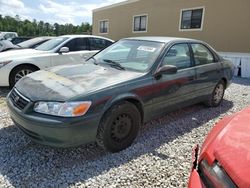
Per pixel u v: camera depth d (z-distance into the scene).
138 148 3.38
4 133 3.65
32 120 2.78
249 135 1.87
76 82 3.12
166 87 3.76
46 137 2.77
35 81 3.30
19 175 2.70
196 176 1.82
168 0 16.34
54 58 6.44
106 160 3.06
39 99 2.85
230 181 1.53
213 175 1.67
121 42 4.51
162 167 2.96
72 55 6.77
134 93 3.28
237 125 2.05
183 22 15.55
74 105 2.75
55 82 3.16
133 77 3.37
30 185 2.54
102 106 2.93
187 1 15.05
